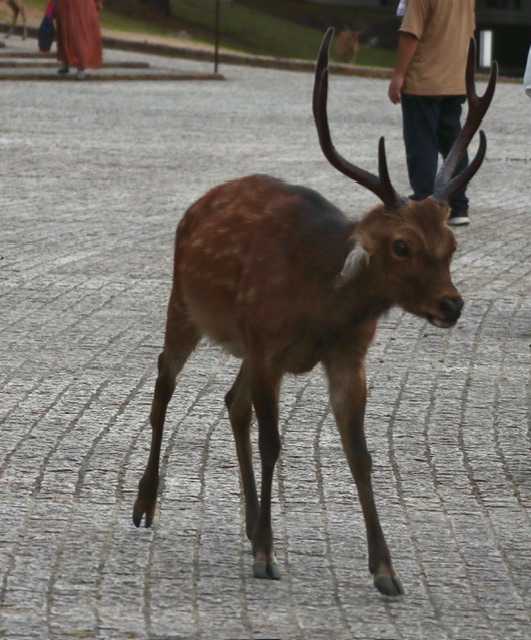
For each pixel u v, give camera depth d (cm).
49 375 1092
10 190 1947
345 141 2533
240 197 788
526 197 1992
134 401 1031
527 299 1378
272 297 738
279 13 6284
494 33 6288
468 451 945
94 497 848
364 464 739
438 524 820
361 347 743
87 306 1310
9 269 1454
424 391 1076
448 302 696
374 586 729
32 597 702
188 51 4681
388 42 6288
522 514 840
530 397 1067
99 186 1989
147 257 1523
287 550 776
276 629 672
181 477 882
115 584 723
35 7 5297
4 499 838
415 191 1747
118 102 3209
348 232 724
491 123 2964
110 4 5788
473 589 732
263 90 3681
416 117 1728
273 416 749
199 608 696
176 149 2386
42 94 3344
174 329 824
